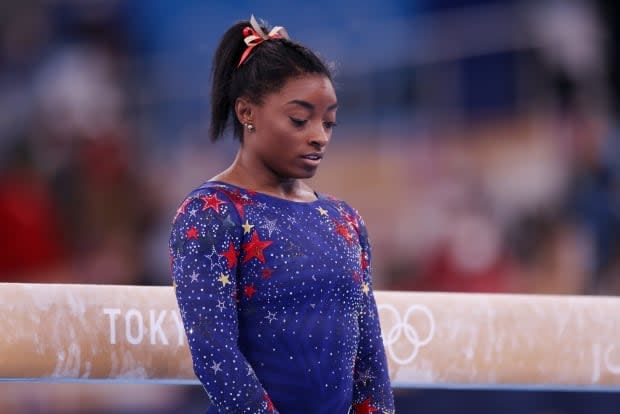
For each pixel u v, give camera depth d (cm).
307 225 673
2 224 1956
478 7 2294
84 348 762
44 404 1723
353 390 714
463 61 2266
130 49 2231
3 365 740
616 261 2198
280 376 648
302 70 661
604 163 2272
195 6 2234
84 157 2094
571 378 885
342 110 2208
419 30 2262
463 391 1809
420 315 858
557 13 2328
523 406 1809
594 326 886
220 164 2164
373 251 2161
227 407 614
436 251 2144
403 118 2230
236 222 646
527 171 2230
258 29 695
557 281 2156
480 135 2255
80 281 2017
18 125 2103
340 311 671
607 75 2377
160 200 2125
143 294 789
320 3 2247
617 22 2402
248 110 673
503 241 2159
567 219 2209
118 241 2073
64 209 2050
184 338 793
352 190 2198
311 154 659
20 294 748
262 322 650
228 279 637
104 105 2148
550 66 2300
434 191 2202
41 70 2166
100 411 1758
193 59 2211
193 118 2180
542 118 2273
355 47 2231
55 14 2216
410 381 857
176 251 646
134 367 780
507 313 872
